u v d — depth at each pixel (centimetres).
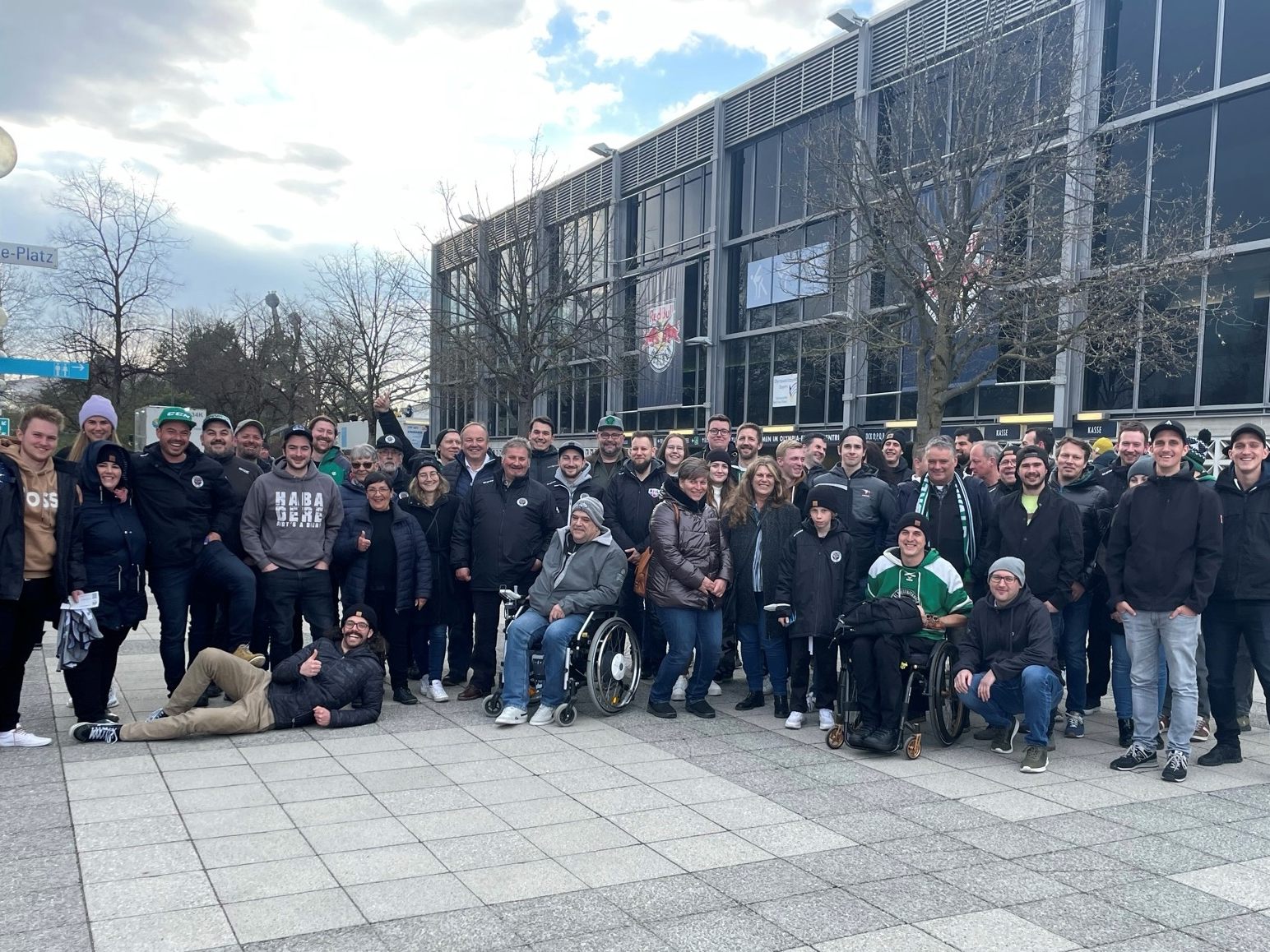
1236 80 1593
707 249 2800
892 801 496
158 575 629
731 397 2767
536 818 457
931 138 1462
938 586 607
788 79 2494
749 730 647
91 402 675
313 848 410
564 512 771
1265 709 719
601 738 615
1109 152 1661
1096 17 1706
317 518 671
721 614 685
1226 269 1616
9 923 333
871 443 817
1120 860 415
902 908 361
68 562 554
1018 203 1491
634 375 2773
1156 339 1477
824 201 1647
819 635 639
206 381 3206
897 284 1645
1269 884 390
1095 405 1823
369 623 648
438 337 2319
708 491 738
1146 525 559
